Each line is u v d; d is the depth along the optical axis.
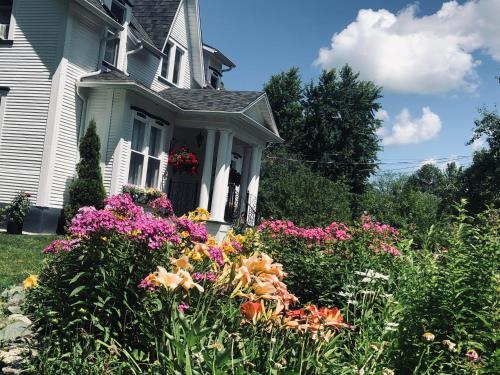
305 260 6.55
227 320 3.38
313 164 42.94
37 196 12.30
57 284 4.12
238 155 21.41
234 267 3.49
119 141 13.27
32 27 12.86
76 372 3.52
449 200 31.50
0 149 12.74
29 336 4.27
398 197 39.03
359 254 6.54
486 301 3.94
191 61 20.58
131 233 4.13
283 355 3.04
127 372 3.45
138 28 17.81
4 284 6.41
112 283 3.94
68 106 12.88
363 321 4.57
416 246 8.16
